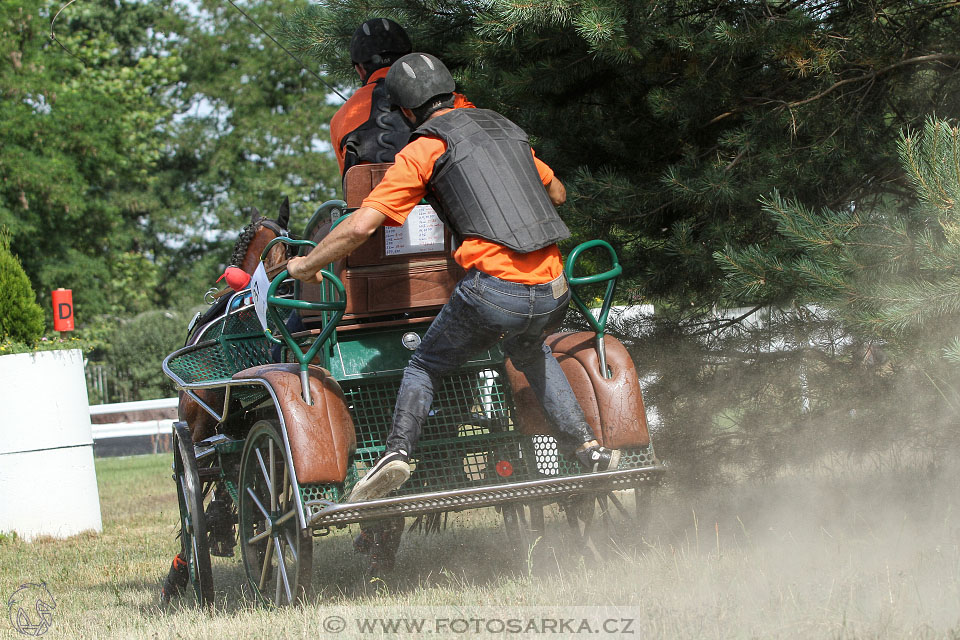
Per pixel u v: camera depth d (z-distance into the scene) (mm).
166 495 25266
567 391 8891
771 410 12398
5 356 19703
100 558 16000
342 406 8836
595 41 10352
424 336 8594
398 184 8188
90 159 53594
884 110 11961
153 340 52375
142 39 82688
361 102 10547
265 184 68375
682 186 11477
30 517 19656
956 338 8797
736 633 6836
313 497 8562
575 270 13766
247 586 11930
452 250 9422
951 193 8609
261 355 11672
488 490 8422
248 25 72750
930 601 7262
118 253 59562
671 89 11859
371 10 13484
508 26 10945
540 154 12852
